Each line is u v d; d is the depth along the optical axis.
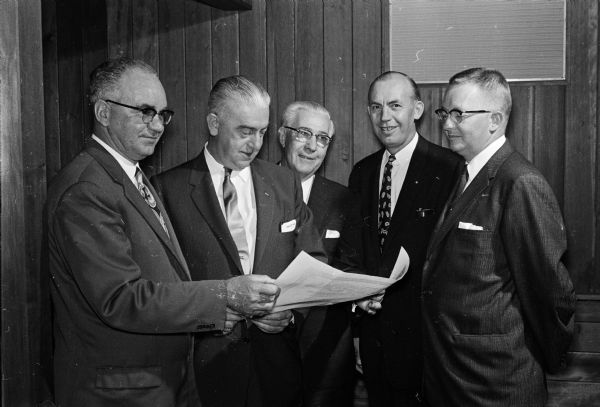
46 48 3.45
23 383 1.71
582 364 3.00
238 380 1.90
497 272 1.93
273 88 3.21
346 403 2.33
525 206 1.86
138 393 1.62
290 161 2.47
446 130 2.09
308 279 1.69
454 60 3.07
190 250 1.95
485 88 2.02
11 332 1.69
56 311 1.67
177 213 1.98
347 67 3.15
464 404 1.96
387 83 2.51
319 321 2.25
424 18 3.07
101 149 1.69
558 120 2.99
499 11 3.01
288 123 2.48
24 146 1.73
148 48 3.31
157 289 1.58
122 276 1.55
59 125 3.48
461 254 1.96
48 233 1.62
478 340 1.93
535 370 1.94
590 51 2.95
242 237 1.97
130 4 3.31
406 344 2.37
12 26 1.69
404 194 2.44
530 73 3.01
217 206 1.97
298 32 3.17
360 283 1.79
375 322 2.46
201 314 1.60
